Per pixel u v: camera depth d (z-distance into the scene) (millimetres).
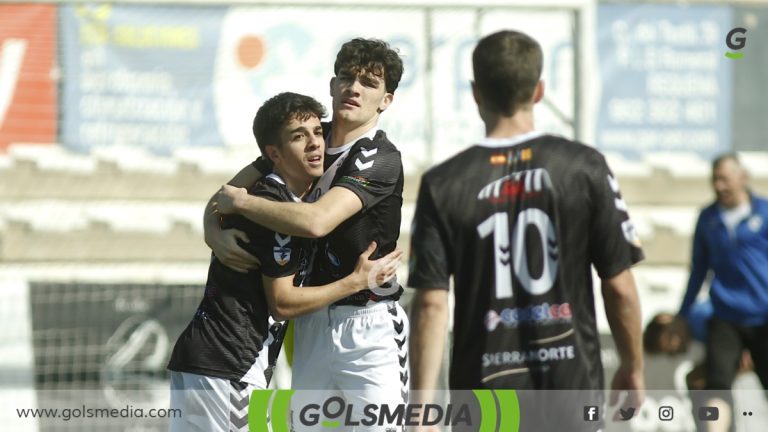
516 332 11203
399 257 13930
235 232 13648
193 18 28859
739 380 23125
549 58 28875
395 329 14758
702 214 22688
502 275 11195
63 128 28953
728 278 22156
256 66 29062
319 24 28922
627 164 34812
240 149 29656
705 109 30766
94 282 26703
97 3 26844
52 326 26375
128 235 31344
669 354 22062
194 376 14000
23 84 28750
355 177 13648
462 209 11203
